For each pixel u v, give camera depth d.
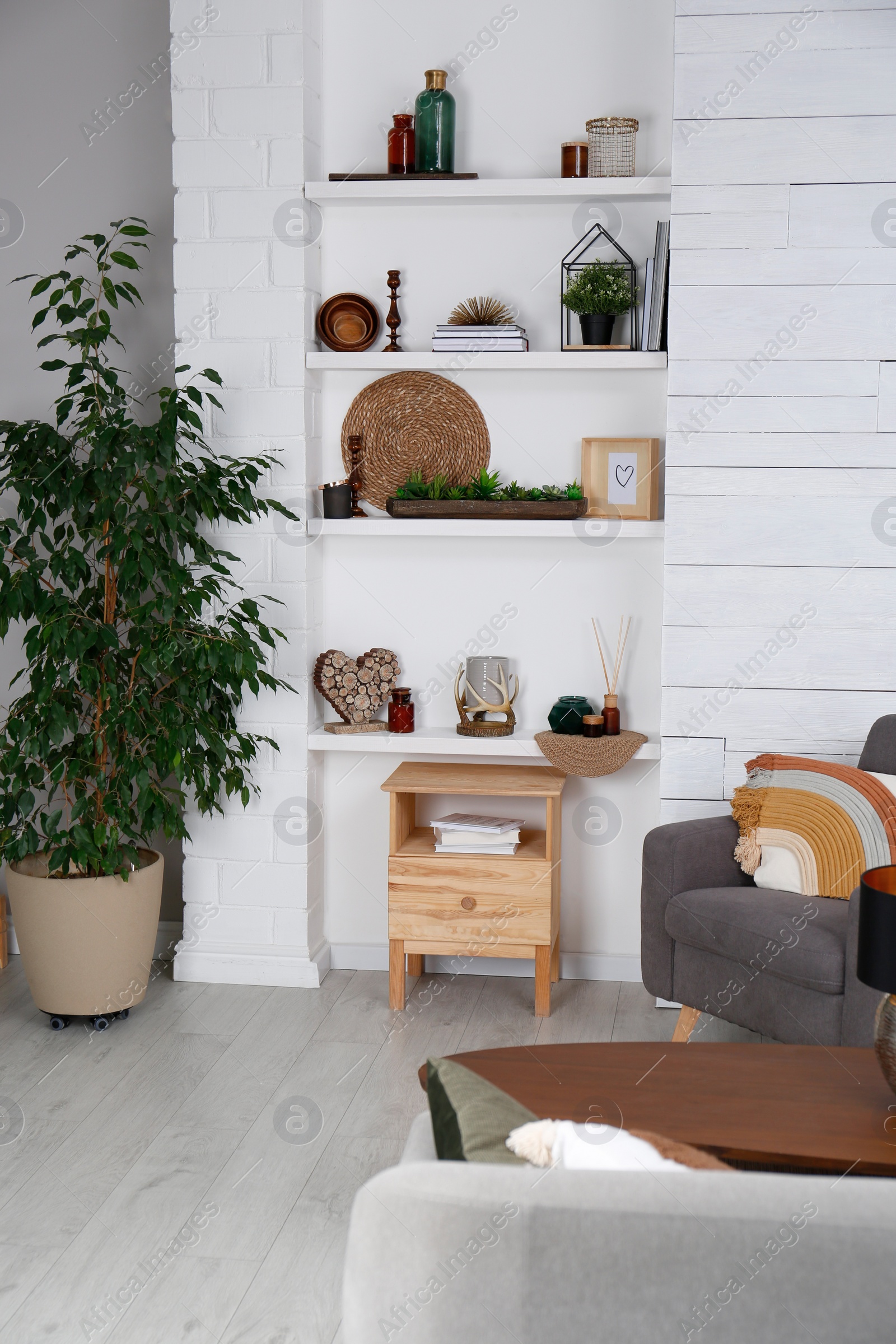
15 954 3.69
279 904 3.44
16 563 3.51
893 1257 0.81
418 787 3.21
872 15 2.99
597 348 3.28
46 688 2.84
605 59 3.31
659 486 3.36
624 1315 0.85
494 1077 1.62
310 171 3.33
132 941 3.09
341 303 3.41
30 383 3.58
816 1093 1.60
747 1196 0.84
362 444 3.50
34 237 3.54
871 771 2.98
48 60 3.49
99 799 3.12
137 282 3.52
